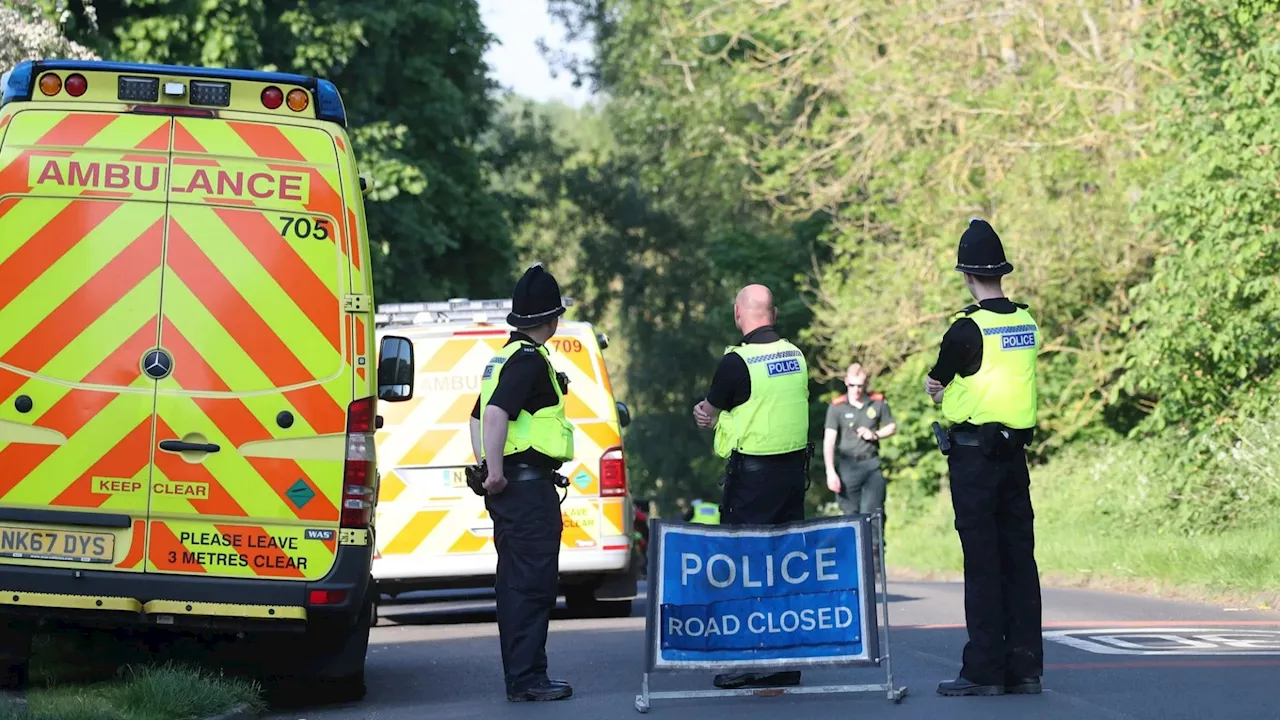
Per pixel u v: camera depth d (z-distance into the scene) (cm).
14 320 1648
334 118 1709
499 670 2088
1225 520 3703
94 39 4825
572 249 10681
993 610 1669
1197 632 2247
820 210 6581
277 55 5353
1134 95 4609
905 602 3016
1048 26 5016
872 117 5416
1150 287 3822
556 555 1784
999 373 1686
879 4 5369
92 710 1443
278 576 1667
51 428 1648
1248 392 3909
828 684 1802
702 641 1652
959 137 5122
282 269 1681
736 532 1666
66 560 1647
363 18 5462
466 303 3105
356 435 1683
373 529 1733
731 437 1744
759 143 8119
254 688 1709
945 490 5694
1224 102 3609
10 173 1653
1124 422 5228
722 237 7262
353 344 1691
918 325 5297
